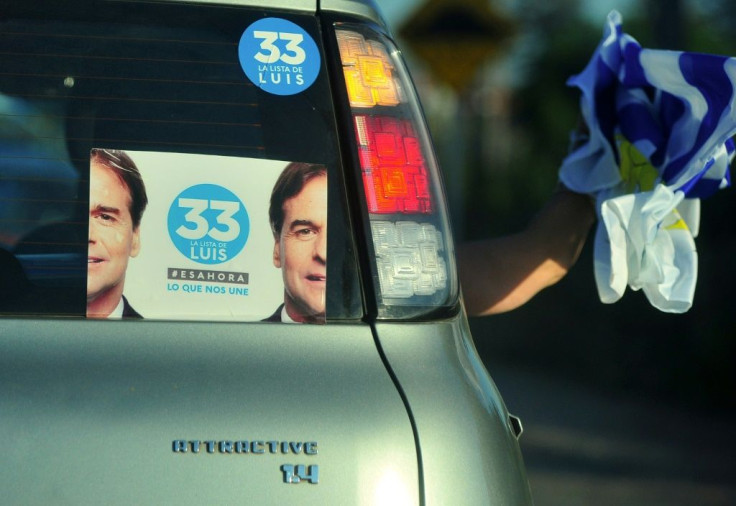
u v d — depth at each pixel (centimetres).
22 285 350
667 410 1827
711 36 2483
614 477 1345
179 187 362
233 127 371
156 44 376
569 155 561
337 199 372
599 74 532
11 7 374
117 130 364
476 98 2928
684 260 480
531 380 2219
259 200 366
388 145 379
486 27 2008
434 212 379
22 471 326
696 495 1270
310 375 349
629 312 2023
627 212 457
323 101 381
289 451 339
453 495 347
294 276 363
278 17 388
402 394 352
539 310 2392
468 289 547
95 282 353
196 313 356
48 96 365
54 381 335
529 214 2661
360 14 399
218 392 341
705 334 1827
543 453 1477
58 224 355
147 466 331
